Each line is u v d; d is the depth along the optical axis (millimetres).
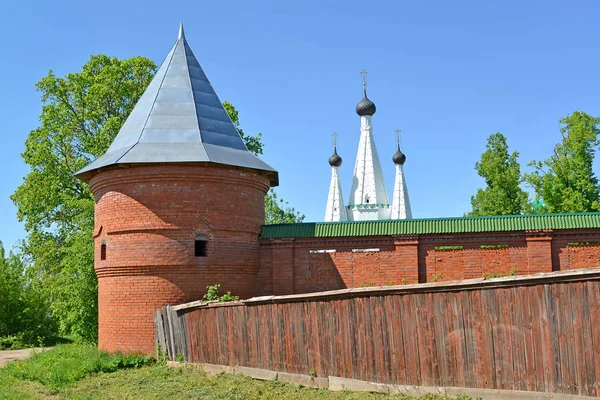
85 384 16219
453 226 20312
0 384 16859
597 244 19469
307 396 13141
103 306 20484
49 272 38469
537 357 11000
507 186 44781
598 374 10281
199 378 15945
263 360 15555
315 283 20906
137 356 19297
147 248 19641
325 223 21172
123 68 37656
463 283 11891
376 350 13195
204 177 19984
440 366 12195
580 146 38062
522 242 19938
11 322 39031
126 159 19578
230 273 20188
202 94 22359
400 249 20531
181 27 23703
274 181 23062
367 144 59781
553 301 10883
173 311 18703
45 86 37656
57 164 37469
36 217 38000
